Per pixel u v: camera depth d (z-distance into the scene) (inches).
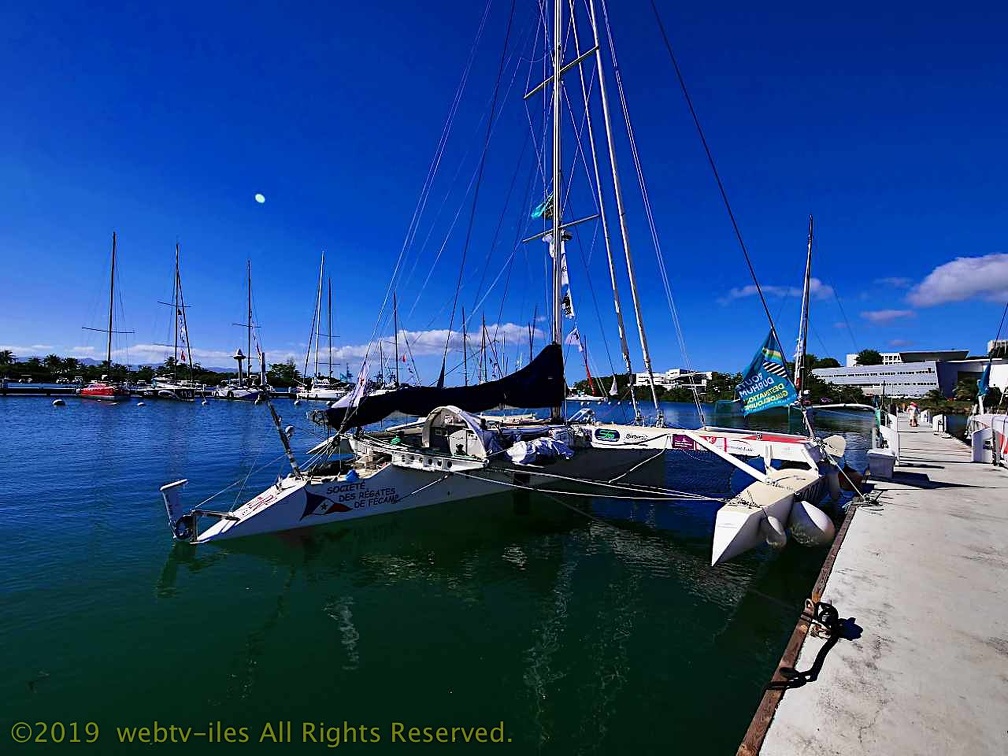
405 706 167.0
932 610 177.6
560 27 443.8
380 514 351.6
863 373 2994.6
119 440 839.7
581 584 269.1
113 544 314.5
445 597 252.1
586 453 448.5
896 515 301.7
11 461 625.3
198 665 188.4
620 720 160.6
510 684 179.5
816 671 140.5
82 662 187.9
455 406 348.2
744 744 114.9
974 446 524.4
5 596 241.6
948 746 112.1
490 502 405.4
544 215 482.6
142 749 144.8
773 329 367.2
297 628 218.1
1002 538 257.4
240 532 308.3
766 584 267.6
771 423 1307.8
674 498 314.0
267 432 1002.7
